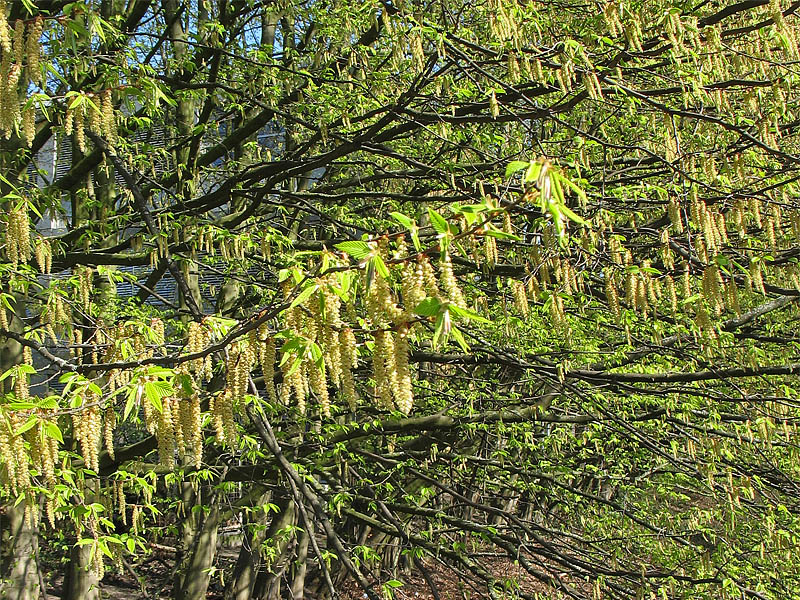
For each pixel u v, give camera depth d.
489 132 8.30
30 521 4.01
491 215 2.13
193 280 9.45
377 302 2.30
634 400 8.11
